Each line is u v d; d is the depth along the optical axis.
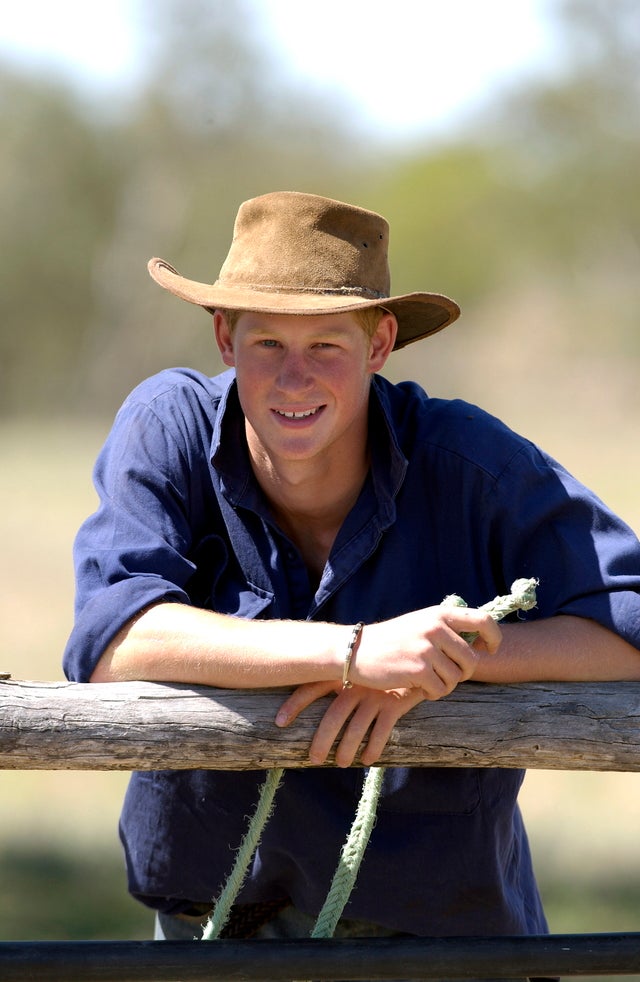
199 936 6.40
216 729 4.85
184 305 87.38
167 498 5.79
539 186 95.38
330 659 4.88
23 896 12.11
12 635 22.94
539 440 58.81
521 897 6.35
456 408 5.93
